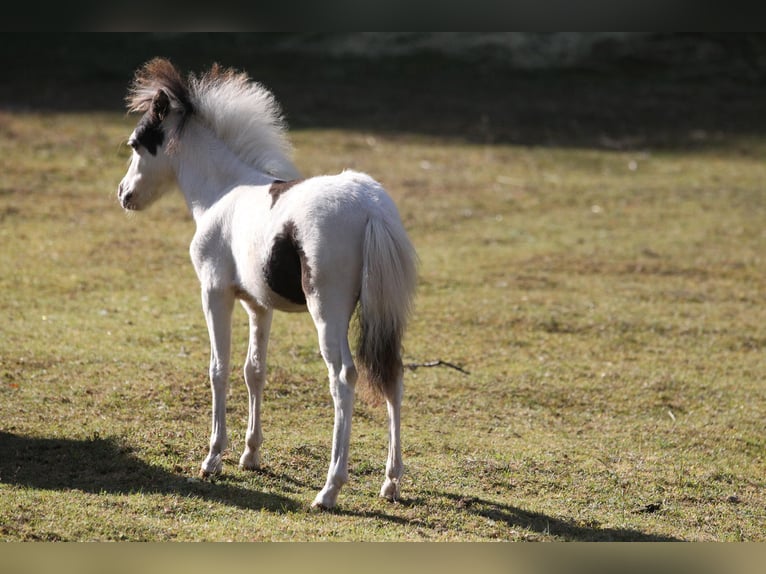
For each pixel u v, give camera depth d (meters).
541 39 44.22
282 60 41.50
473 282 19.92
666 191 28.47
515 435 12.19
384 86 39.44
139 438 10.92
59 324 15.88
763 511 10.12
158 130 10.61
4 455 10.28
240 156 10.34
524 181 28.97
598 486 10.49
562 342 16.47
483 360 15.28
